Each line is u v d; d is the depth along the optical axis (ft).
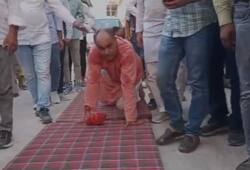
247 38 7.23
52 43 16.58
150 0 12.25
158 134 11.35
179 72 12.56
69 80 21.38
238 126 9.84
